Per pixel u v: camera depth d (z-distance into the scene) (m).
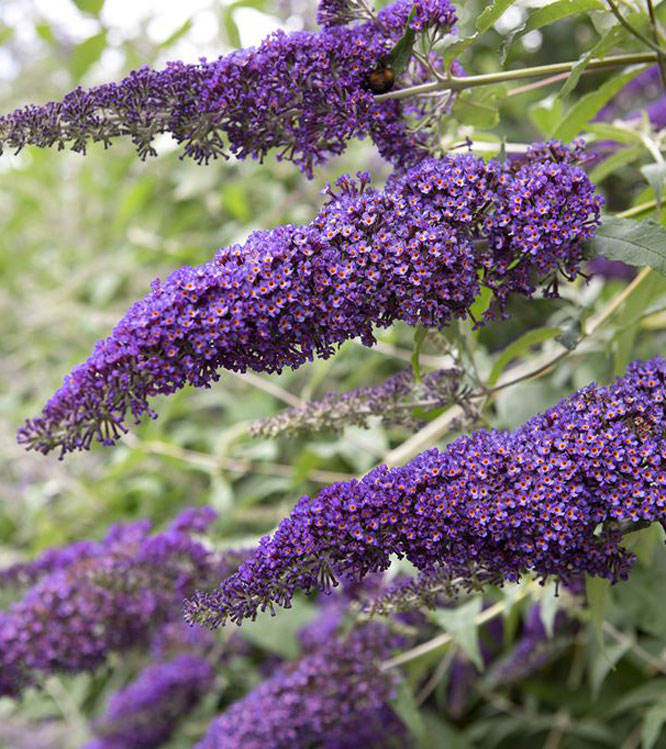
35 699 3.07
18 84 3.71
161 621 2.17
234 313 1.27
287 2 3.03
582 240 1.40
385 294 1.34
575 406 1.35
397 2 1.55
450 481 1.30
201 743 2.18
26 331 3.88
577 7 1.55
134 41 3.09
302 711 2.05
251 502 2.90
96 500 3.15
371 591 2.20
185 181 3.44
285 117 1.51
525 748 2.87
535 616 2.40
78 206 3.90
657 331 2.80
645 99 2.97
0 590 2.35
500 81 1.59
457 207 1.36
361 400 1.84
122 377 1.26
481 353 2.47
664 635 2.30
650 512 1.27
